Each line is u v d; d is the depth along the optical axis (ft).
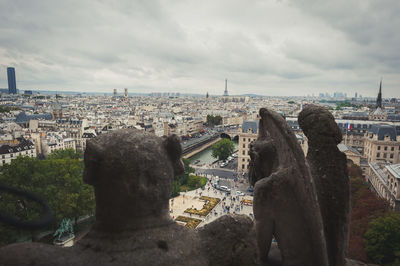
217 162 468.34
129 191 16.65
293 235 22.07
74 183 183.01
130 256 15.72
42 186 178.81
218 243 17.80
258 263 18.35
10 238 131.13
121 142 17.33
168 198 18.47
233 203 272.92
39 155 448.65
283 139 22.63
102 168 16.87
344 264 24.02
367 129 474.08
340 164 23.82
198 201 273.33
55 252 14.87
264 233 23.13
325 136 24.30
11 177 172.65
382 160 386.73
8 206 135.44
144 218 17.24
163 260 15.87
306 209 20.97
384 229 151.12
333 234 23.73
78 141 561.43
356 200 213.25
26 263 13.61
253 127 413.80
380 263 148.05
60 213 171.32
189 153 530.68
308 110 26.23
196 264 16.65
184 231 18.07
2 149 347.97
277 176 21.56
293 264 22.35
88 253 15.94
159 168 17.51
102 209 17.38
